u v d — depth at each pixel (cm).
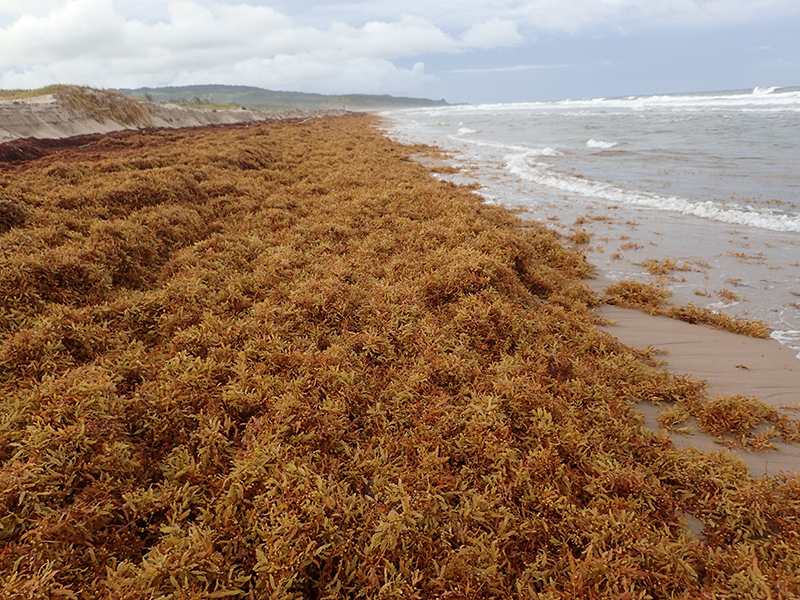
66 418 374
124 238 794
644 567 312
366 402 458
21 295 574
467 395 483
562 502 358
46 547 285
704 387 531
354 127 4900
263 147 2155
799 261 883
